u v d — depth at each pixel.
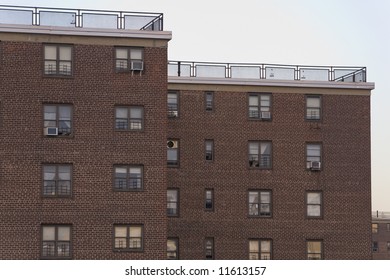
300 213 66.69
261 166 66.88
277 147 67.06
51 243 50.50
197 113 66.75
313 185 67.00
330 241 66.69
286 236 66.31
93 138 51.62
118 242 51.16
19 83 51.19
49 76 51.53
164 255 51.47
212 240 65.88
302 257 66.25
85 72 51.94
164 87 52.62
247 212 66.31
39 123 51.16
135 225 51.47
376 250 137.12
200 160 66.44
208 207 66.12
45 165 51.00
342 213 67.12
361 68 69.25
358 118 68.00
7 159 50.62
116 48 52.41
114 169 51.66
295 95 67.62
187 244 65.50
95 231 50.94
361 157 67.81
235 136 66.88
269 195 66.69
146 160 52.03
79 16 52.44
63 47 51.88
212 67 67.50
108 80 52.12
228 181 66.44
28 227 50.34
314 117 67.69
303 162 67.19
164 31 52.81
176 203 65.88
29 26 51.41
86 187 51.22
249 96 67.31
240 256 65.81
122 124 52.06
